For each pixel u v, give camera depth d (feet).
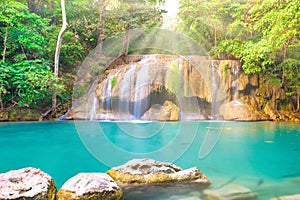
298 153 14.46
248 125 25.54
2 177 6.92
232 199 7.48
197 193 7.95
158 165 9.46
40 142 17.15
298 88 33.12
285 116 30.73
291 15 22.47
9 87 27.22
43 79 26.32
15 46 29.09
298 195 7.87
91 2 34.50
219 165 11.27
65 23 30.73
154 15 29.73
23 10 29.30
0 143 16.93
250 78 32.68
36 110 27.84
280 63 33.45
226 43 34.47
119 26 28.96
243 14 35.42
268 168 11.25
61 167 11.14
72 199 6.78
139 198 7.49
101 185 7.13
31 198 6.38
